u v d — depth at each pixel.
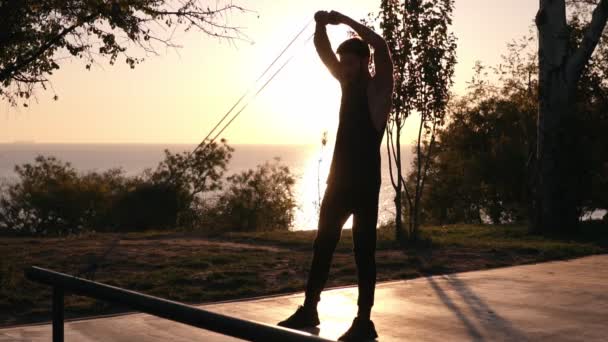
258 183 30.61
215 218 29.62
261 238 14.71
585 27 20.47
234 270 9.54
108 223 30.62
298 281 8.66
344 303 6.61
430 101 14.31
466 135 29.92
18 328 5.86
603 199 19.31
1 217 30.73
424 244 13.15
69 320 6.21
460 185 29.94
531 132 25.64
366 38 4.25
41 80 12.48
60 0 11.48
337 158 4.27
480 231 17.17
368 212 4.28
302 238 14.52
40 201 30.42
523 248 11.81
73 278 2.66
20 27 11.39
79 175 33.47
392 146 14.71
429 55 14.02
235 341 5.17
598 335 5.29
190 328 5.60
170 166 29.77
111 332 5.52
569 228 16.42
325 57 4.41
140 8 12.02
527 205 25.73
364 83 4.27
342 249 12.27
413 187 30.89
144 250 12.45
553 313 6.13
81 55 12.25
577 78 16.48
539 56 16.70
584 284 7.80
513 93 28.36
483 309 6.31
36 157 32.69
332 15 4.31
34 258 11.29
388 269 9.69
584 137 17.09
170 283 8.66
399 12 14.09
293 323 4.34
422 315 6.03
